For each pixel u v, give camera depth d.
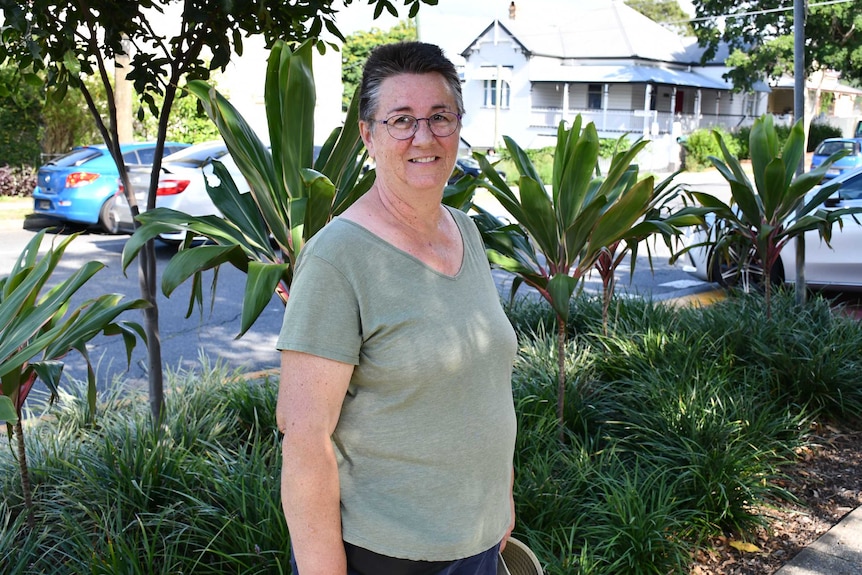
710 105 42.47
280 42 3.08
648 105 35.53
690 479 3.76
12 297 2.80
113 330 3.25
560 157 4.24
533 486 3.49
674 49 41.00
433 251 1.88
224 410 4.29
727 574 3.41
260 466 3.41
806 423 4.83
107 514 3.13
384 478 1.81
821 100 50.91
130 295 8.88
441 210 2.03
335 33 4.14
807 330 5.59
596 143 3.83
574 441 4.07
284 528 2.92
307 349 1.70
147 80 3.83
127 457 3.53
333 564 1.78
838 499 4.06
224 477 3.32
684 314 6.09
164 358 6.72
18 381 2.86
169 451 3.55
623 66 37.03
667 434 4.14
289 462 1.74
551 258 4.10
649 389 4.57
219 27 3.81
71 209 12.89
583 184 3.92
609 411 4.55
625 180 4.59
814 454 4.56
